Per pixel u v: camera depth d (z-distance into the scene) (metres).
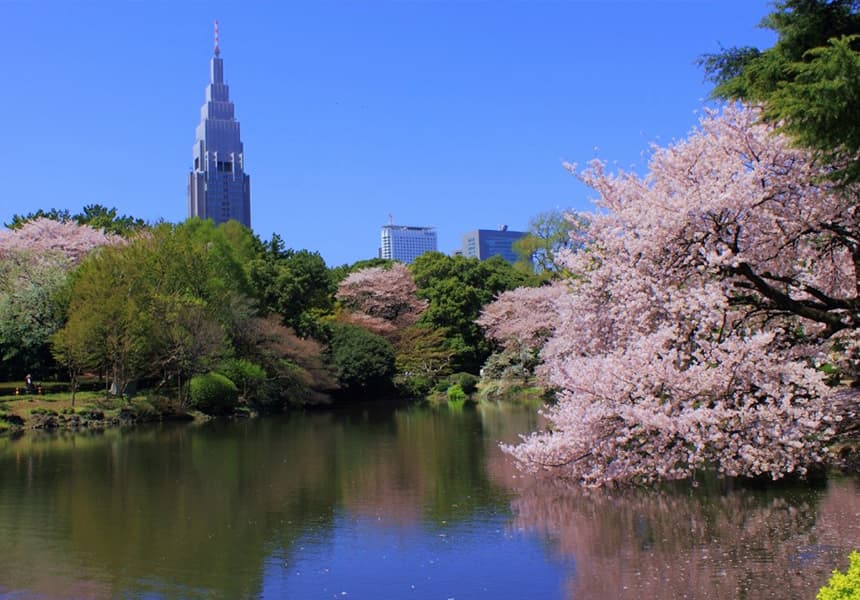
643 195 13.27
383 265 60.22
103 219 51.44
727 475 12.20
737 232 12.24
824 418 11.15
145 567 8.75
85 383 37.06
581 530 9.73
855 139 7.16
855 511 9.71
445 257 56.47
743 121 12.11
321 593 7.73
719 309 11.93
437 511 11.44
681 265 12.52
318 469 16.16
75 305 30.84
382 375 42.69
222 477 15.32
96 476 15.71
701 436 11.27
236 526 10.82
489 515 10.99
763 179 11.97
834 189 8.79
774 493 11.03
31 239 41.81
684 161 13.01
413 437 22.33
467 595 7.50
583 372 12.05
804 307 12.17
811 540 8.53
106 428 27.44
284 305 42.38
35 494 13.62
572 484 12.95
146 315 30.25
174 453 19.50
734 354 11.21
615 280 13.16
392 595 7.59
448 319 51.00
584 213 14.06
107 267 31.22
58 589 7.95
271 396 35.88
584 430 11.87
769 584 7.13
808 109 6.93
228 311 35.69
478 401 40.91
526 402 38.72
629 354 11.76
